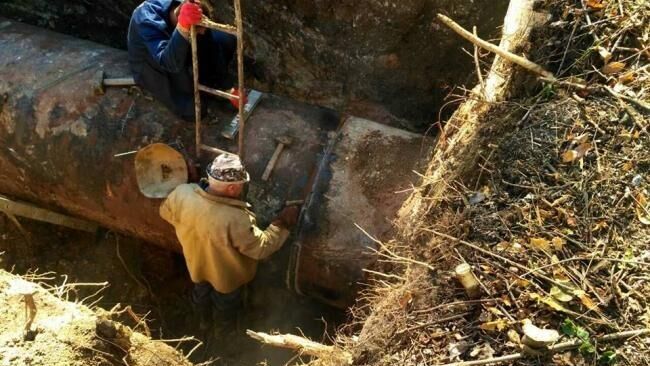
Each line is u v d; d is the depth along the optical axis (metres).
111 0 5.14
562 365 2.46
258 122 3.88
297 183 3.68
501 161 2.97
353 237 3.55
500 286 2.67
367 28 4.41
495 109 3.13
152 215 3.96
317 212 3.61
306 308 4.26
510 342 2.54
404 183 3.56
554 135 2.96
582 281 2.62
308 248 3.63
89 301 4.70
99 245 4.91
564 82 3.06
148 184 3.85
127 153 3.88
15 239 4.86
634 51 3.07
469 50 4.21
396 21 4.26
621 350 2.48
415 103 4.67
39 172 4.13
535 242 2.72
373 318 2.95
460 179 3.01
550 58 3.15
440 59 4.35
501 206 2.88
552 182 2.87
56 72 4.13
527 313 2.59
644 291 2.58
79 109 3.99
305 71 4.95
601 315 2.55
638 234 2.71
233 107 3.92
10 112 4.08
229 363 4.36
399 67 4.52
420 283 2.81
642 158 2.84
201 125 3.85
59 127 4.00
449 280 2.77
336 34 4.57
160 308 4.73
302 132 3.81
